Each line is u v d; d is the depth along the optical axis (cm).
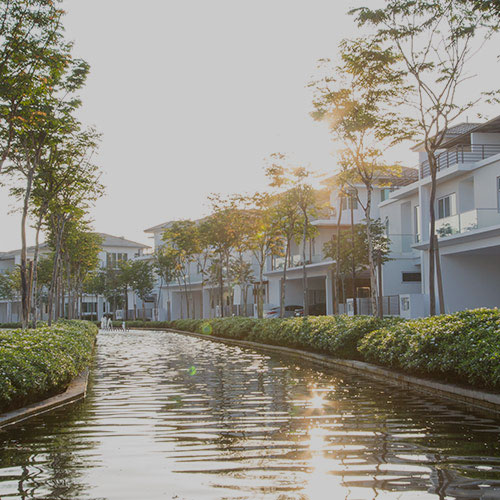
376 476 500
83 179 1917
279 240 3462
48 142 1603
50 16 1108
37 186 1858
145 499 448
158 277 6788
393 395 1020
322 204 3002
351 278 4081
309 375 1368
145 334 4281
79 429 741
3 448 634
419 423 750
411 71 1541
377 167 1983
